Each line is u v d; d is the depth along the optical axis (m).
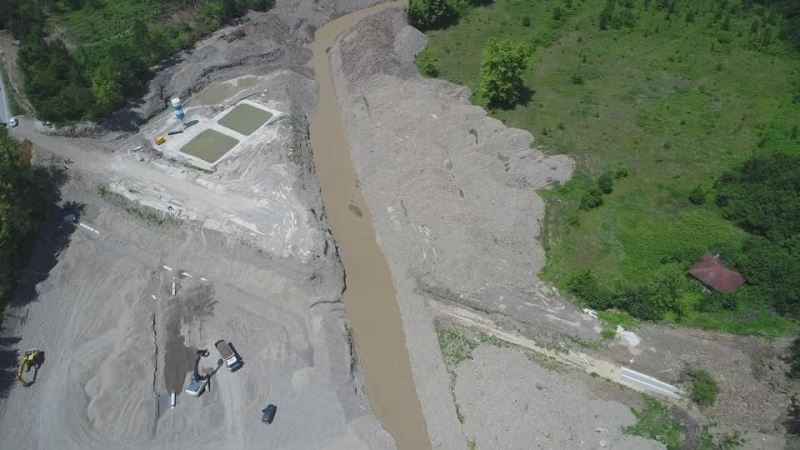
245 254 59.19
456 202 61.31
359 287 58.69
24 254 59.50
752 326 51.53
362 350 53.91
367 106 75.75
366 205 66.25
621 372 48.91
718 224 59.97
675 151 68.38
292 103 78.00
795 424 45.34
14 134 71.06
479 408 47.19
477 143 69.06
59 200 65.06
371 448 46.38
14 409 48.41
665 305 52.06
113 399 48.78
